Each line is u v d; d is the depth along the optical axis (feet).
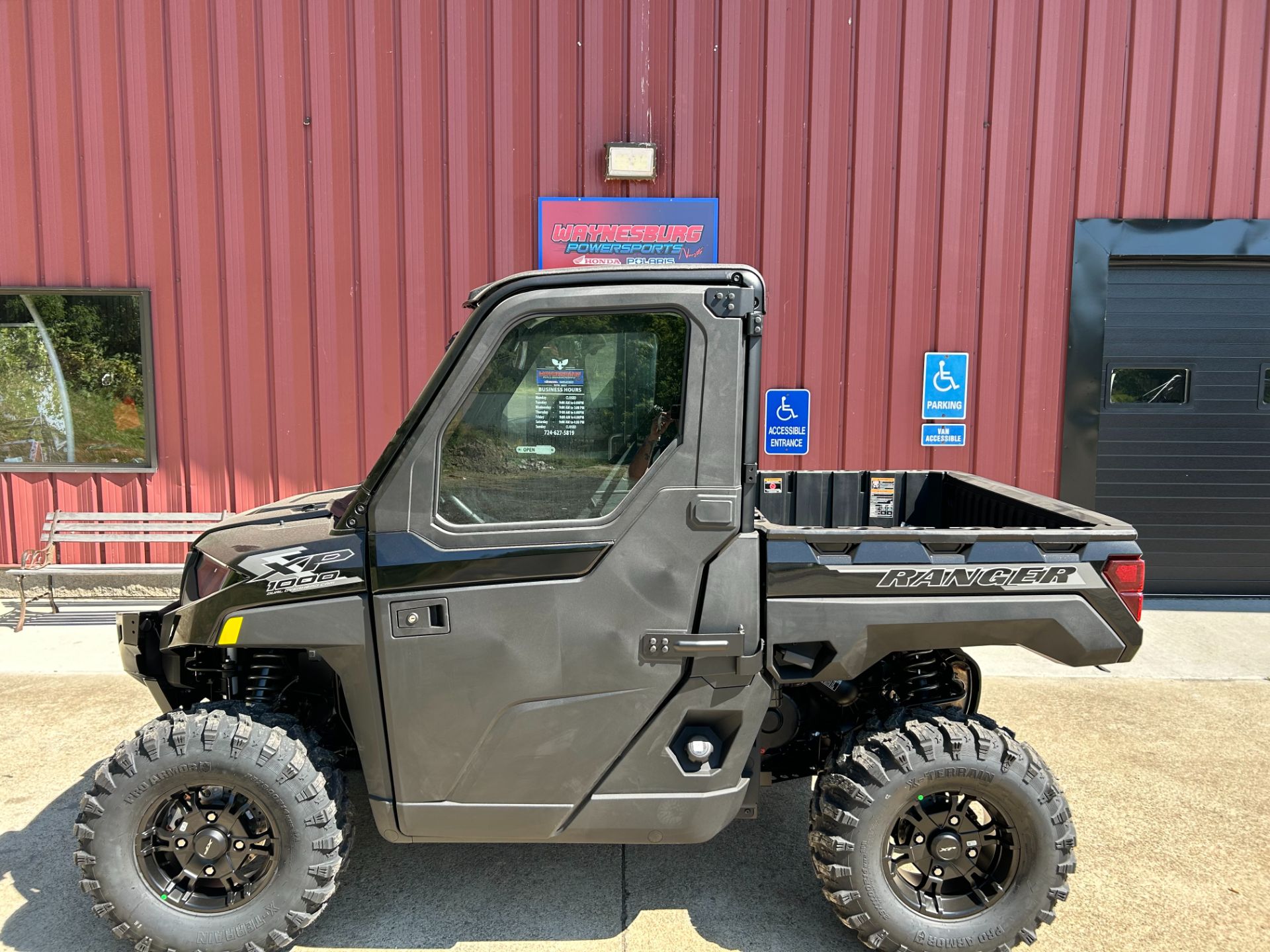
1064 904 8.86
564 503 7.37
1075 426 20.07
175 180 19.19
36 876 9.18
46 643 17.17
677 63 18.89
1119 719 13.80
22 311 19.76
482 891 9.05
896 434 19.95
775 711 9.12
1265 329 20.34
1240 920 8.59
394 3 18.70
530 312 7.21
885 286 19.56
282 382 19.75
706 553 7.32
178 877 7.76
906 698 8.60
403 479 7.29
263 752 7.41
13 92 18.97
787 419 19.85
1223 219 19.45
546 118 19.03
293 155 19.12
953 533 7.48
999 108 19.11
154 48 18.84
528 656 7.34
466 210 19.29
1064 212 19.44
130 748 7.47
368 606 7.42
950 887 8.05
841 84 18.99
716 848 9.97
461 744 7.45
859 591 7.48
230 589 7.47
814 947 8.19
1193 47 18.98
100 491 20.21
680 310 7.22
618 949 8.13
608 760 7.54
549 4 18.72
